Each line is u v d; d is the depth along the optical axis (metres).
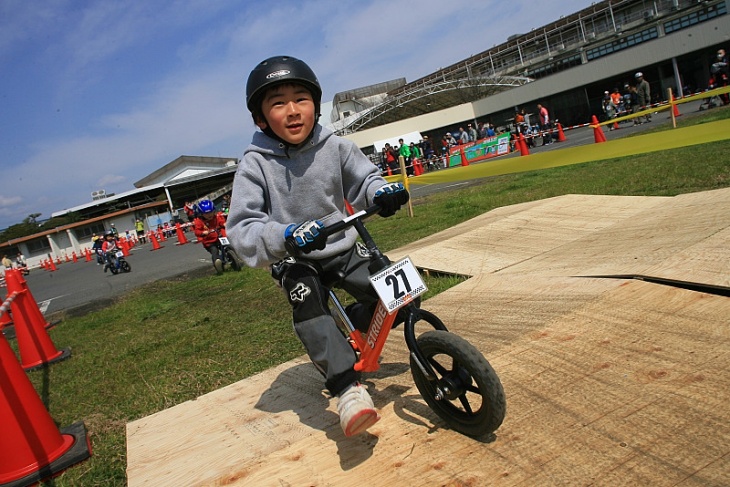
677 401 1.98
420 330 3.39
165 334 5.54
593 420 1.97
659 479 1.61
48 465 2.75
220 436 2.60
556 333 2.77
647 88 17.12
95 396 3.96
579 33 32.88
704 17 27.23
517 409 2.16
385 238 8.20
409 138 30.36
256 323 5.11
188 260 14.20
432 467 1.92
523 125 21.09
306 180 2.39
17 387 2.78
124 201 40.75
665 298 2.84
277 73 2.21
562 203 5.98
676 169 7.63
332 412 2.58
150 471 2.39
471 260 4.82
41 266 34.34
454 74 39.78
